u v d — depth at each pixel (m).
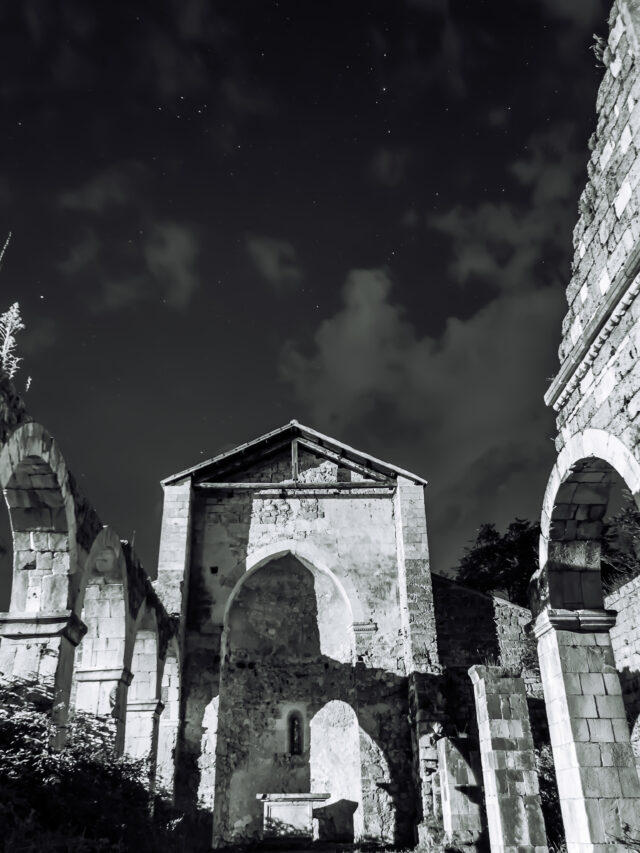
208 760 15.88
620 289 7.47
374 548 18.73
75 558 9.93
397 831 15.88
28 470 9.21
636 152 7.32
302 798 16.02
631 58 7.36
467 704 17.45
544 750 16.25
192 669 16.97
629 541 21.62
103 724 11.10
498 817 10.80
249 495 19.19
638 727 13.17
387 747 16.66
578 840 8.64
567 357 8.89
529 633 10.21
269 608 19.55
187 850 12.12
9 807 7.20
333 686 18.56
